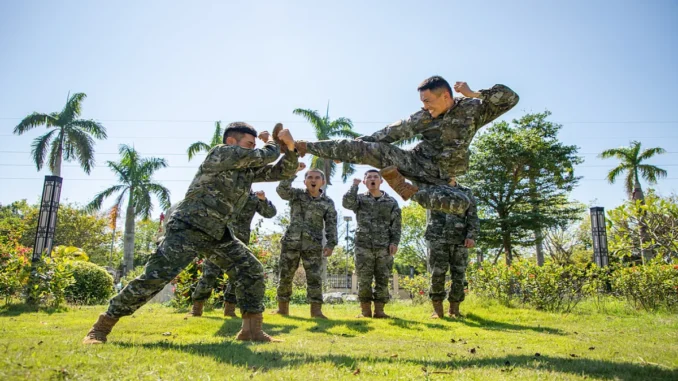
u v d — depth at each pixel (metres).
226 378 2.54
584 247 32.62
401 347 4.13
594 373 2.95
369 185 7.59
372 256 7.45
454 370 2.97
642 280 10.07
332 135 25.42
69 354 2.89
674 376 2.90
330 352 3.57
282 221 27.12
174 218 3.94
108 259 43.44
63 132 26.69
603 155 28.98
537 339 5.04
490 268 10.68
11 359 2.62
